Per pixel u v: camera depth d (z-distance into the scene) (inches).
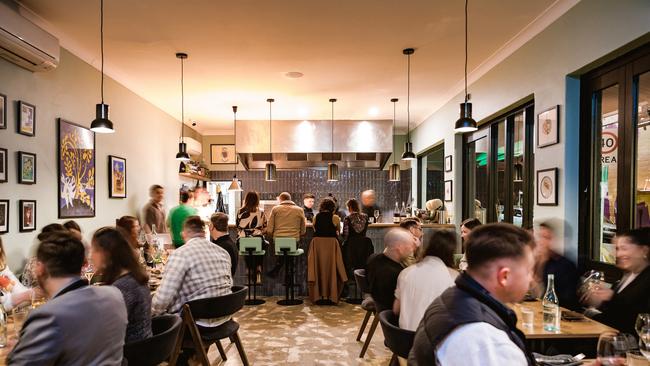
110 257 86.7
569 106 134.1
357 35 159.2
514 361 40.4
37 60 134.8
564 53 134.0
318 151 300.8
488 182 210.7
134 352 80.6
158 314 113.0
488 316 43.0
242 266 239.8
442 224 245.1
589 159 131.3
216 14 139.9
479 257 46.5
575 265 119.4
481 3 133.0
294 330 177.9
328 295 224.4
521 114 180.2
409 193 380.8
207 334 117.1
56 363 58.4
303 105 279.3
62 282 63.9
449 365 41.3
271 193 383.6
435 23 148.7
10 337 81.8
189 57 181.9
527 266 46.2
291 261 231.6
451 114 250.5
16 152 136.1
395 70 203.0
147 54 177.9
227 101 265.4
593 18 120.0
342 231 242.8
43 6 132.6
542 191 147.1
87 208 178.7
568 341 107.5
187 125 343.6
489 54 181.5
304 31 154.9
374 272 124.5
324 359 145.3
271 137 300.4
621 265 99.3
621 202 117.4
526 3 133.3
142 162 243.3
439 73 208.7
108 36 157.9
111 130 143.9
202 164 371.6
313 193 381.7
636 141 113.3
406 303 99.3
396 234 127.0
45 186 150.5
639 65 110.7
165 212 281.1
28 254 141.5
